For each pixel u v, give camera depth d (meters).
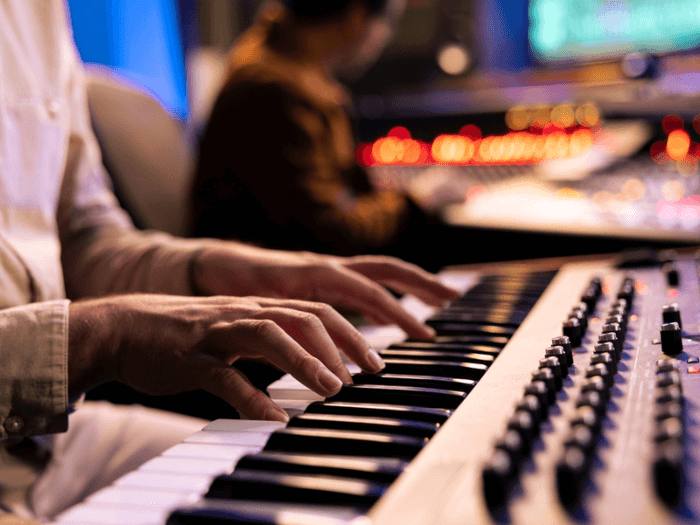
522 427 0.39
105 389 1.17
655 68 2.47
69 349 0.63
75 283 1.05
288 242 2.04
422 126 2.87
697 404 0.44
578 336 0.63
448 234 2.02
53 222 0.99
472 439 0.45
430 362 0.66
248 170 2.04
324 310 0.66
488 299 0.95
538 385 0.45
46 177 0.99
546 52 2.97
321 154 2.11
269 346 0.59
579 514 0.33
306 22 2.17
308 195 2.03
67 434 0.94
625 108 2.36
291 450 0.48
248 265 0.93
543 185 2.07
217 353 0.63
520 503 0.34
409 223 2.10
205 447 0.49
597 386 0.45
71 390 0.65
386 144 2.84
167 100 4.03
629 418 0.43
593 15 2.81
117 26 3.76
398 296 1.50
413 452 0.45
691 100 2.21
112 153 1.94
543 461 0.39
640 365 0.55
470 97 3.00
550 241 1.76
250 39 2.30
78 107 1.18
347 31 2.21
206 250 0.97
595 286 0.85
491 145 2.56
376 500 0.39
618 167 2.06
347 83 3.42
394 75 3.37
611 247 1.62
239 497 0.41
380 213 2.10
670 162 2.01
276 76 2.10
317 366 0.58
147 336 0.64
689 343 0.60
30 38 1.02
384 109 3.23
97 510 0.39
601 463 0.38
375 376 0.62
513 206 1.94
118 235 1.11
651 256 1.04
